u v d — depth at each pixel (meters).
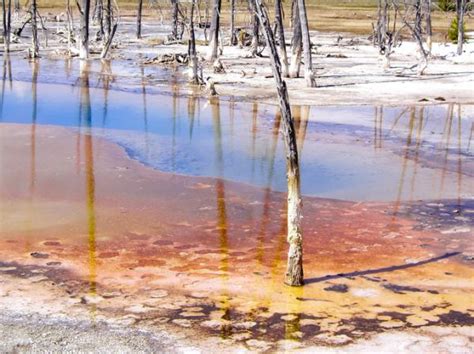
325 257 8.94
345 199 11.99
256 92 25.23
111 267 8.44
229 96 24.34
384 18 40.06
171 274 8.23
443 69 34.09
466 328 6.87
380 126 19.19
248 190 12.47
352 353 6.27
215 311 7.16
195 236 9.75
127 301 7.39
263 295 7.61
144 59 37.25
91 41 46.06
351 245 9.47
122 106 21.98
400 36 49.50
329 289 7.82
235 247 9.29
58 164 13.95
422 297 7.66
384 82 28.47
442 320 7.05
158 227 10.14
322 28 62.78
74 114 20.22
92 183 12.60
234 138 17.34
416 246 9.49
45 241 9.39
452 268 8.64
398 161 15.12
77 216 10.59
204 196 11.98
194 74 27.56
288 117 7.65
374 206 11.56
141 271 8.32
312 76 26.45
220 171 13.92
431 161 15.19
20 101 22.30
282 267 8.53
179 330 6.69
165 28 60.28
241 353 6.23
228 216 10.78
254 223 10.44
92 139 16.62
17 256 8.77
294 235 7.83
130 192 12.09
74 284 7.86
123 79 28.83
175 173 13.64
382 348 6.39
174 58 35.81
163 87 26.56
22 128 17.64
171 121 19.50
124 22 65.31
